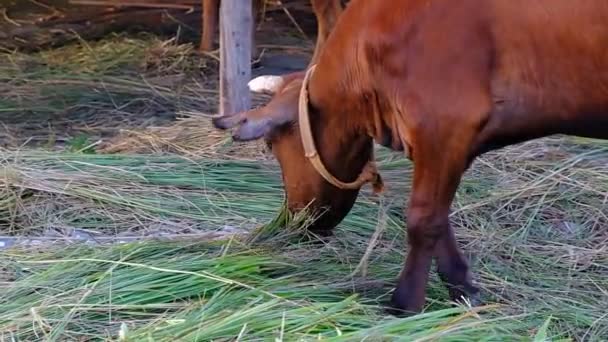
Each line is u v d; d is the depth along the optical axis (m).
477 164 7.34
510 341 4.73
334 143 5.26
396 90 4.89
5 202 6.55
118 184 6.90
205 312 4.88
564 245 6.23
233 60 8.02
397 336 4.55
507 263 5.95
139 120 8.68
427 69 4.80
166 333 4.64
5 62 10.13
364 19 4.99
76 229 6.38
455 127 4.80
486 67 4.77
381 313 5.11
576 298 5.53
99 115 8.83
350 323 4.84
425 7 4.81
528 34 4.73
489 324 4.82
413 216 4.97
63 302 5.07
